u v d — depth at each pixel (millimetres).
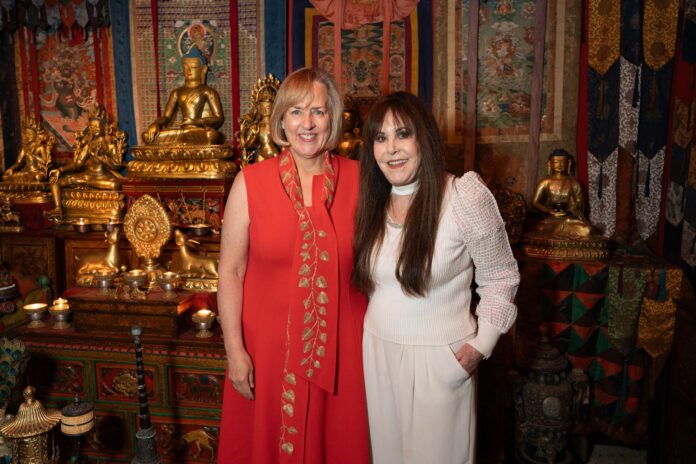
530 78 2648
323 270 1504
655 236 2537
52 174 2910
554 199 2584
